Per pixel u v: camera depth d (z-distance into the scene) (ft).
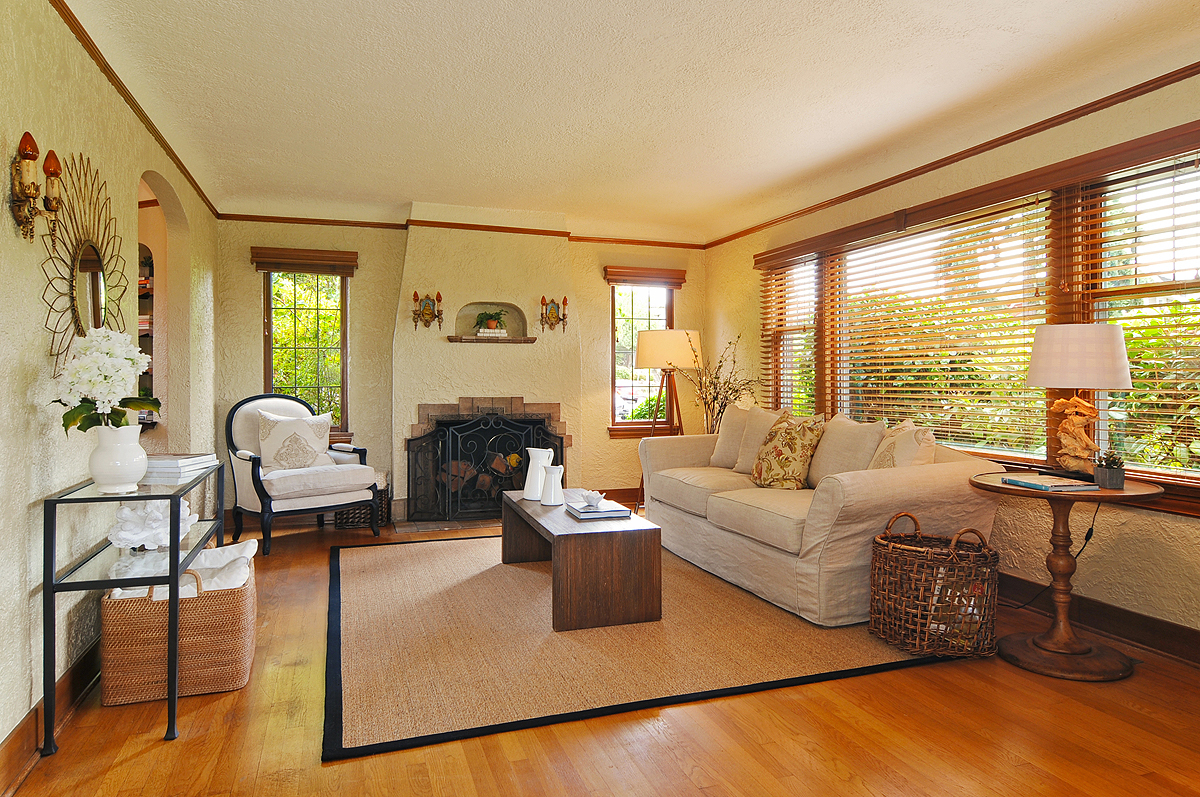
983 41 9.36
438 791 6.06
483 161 14.60
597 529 10.29
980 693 8.02
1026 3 8.41
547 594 11.78
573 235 20.20
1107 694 8.02
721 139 13.25
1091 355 8.60
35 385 6.96
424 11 8.63
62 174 7.64
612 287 20.84
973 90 10.91
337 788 6.10
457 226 18.33
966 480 10.41
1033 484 8.64
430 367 18.15
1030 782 6.19
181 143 13.24
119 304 9.71
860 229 14.80
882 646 9.41
